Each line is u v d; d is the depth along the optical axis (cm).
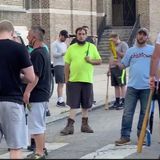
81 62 1392
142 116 1245
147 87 1231
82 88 1411
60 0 4022
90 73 1406
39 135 1113
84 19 4297
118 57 1862
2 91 909
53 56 1914
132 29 4422
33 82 988
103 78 2964
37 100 1101
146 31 1241
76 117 1731
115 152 1187
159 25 4644
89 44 1408
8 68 909
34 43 1114
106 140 1341
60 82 1925
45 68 1108
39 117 1109
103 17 4584
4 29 937
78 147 1264
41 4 3906
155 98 1198
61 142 1330
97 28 4572
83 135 1416
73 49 1403
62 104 1938
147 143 1235
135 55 1241
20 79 927
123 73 1881
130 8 4769
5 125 915
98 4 4606
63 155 1174
